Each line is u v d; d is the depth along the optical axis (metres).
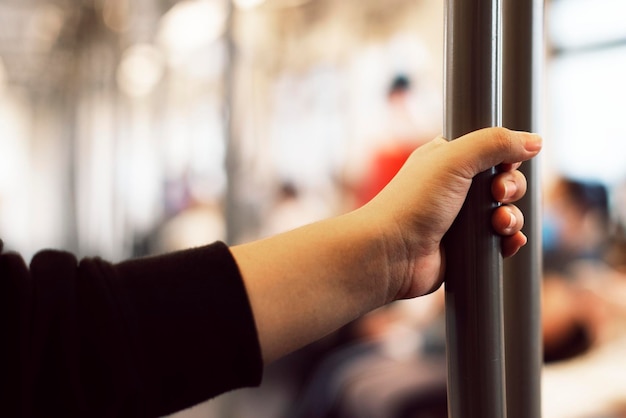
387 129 2.81
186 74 4.36
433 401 2.07
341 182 3.02
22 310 0.55
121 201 5.08
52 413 0.56
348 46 2.99
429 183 0.59
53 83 6.38
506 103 0.61
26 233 7.39
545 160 2.29
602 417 1.76
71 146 5.47
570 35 2.30
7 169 7.49
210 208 4.32
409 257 0.63
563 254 2.18
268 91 3.17
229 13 3.13
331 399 2.19
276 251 0.64
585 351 2.06
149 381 0.58
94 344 0.57
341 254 0.63
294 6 3.16
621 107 2.20
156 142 4.83
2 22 5.75
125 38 4.84
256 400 2.64
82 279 0.60
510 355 0.61
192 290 0.60
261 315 0.62
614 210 2.22
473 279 0.57
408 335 2.30
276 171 3.18
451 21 0.56
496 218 0.57
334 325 0.64
